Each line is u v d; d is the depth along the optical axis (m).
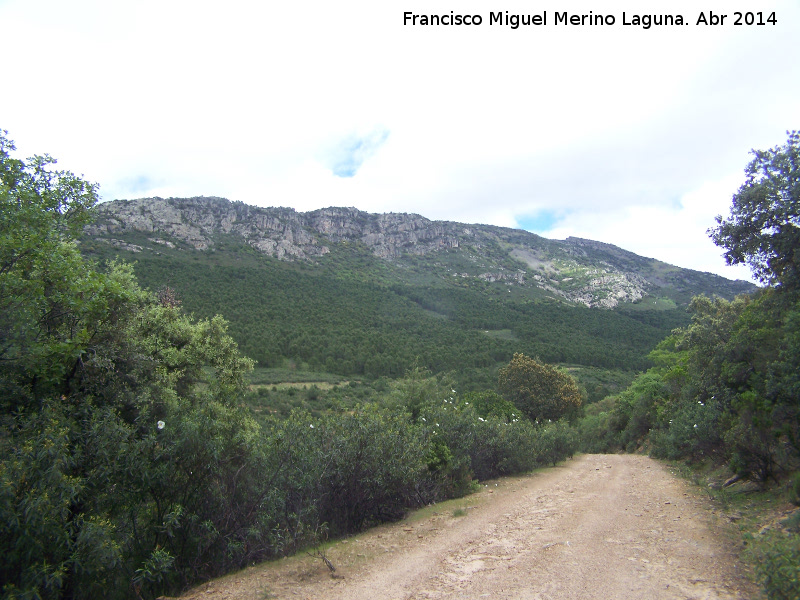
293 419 9.01
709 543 6.66
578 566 5.75
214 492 6.92
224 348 13.79
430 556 6.72
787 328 10.98
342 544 7.78
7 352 6.32
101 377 7.85
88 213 8.05
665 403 30.61
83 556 5.02
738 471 10.75
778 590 4.14
